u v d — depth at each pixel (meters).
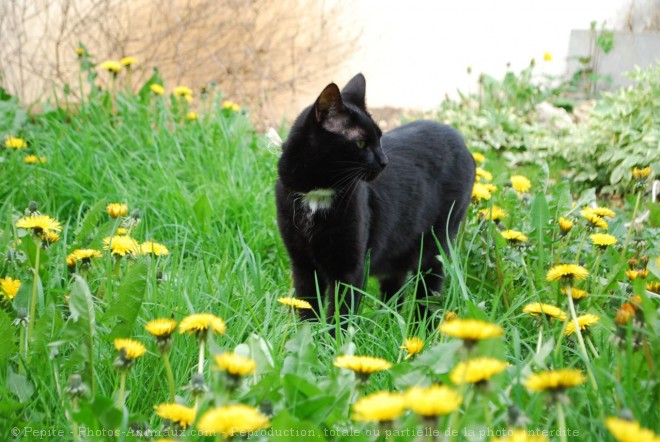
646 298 2.18
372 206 3.72
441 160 4.07
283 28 7.98
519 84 7.76
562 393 1.80
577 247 3.81
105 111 5.82
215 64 7.70
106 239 3.20
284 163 3.58
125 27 7.57
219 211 4.68
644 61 8.31
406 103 8.41
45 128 5.79
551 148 6.71
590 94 8.48
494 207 4.12
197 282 3.48
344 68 8.27
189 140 5.64
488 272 3.72
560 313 2.61
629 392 2.02
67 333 2.38
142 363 2.68
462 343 1.87
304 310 3.69
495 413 2.05
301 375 2.33
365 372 2.00
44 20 7.32
